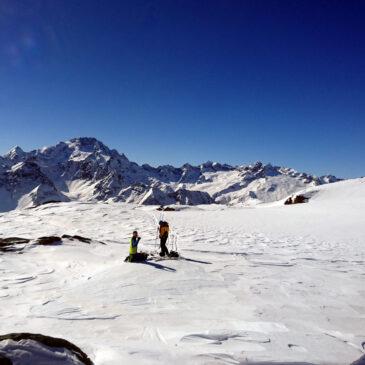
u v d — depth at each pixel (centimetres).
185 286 1134
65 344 502
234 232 3206
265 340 708
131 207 6025
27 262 1563
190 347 652
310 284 1301
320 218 4550
